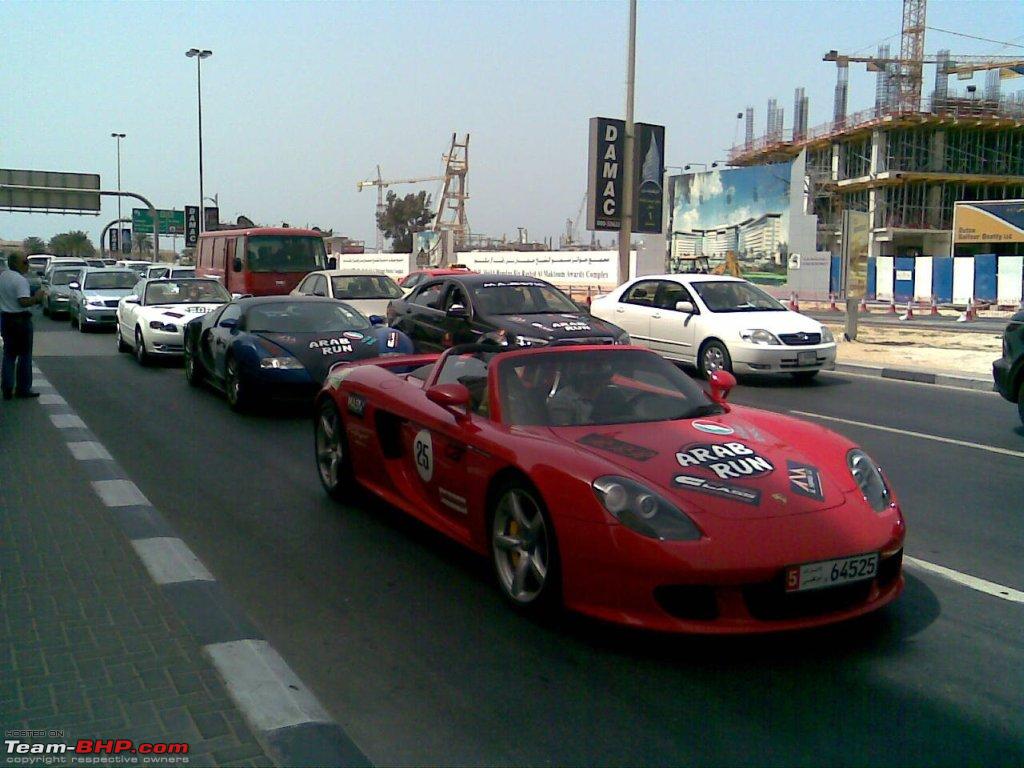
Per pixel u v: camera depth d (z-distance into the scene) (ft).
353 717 11.54
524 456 14.62
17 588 15.30
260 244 78.28
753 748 10.78
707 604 12.62
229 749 10.37
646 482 13.42
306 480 24.32
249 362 33.88
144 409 35.83
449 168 278.67
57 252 327.06
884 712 11.63
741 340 42.68
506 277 42.80
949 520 20.61
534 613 14.46
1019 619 14.78
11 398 37.06
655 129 80.64
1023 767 10.38
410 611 15.10
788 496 13.50
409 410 18.56
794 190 135.64
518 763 10.47
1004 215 133.49
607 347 18.42
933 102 167.84
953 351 58.70
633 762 10.48
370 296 59.47
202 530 19.70
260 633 13.85
